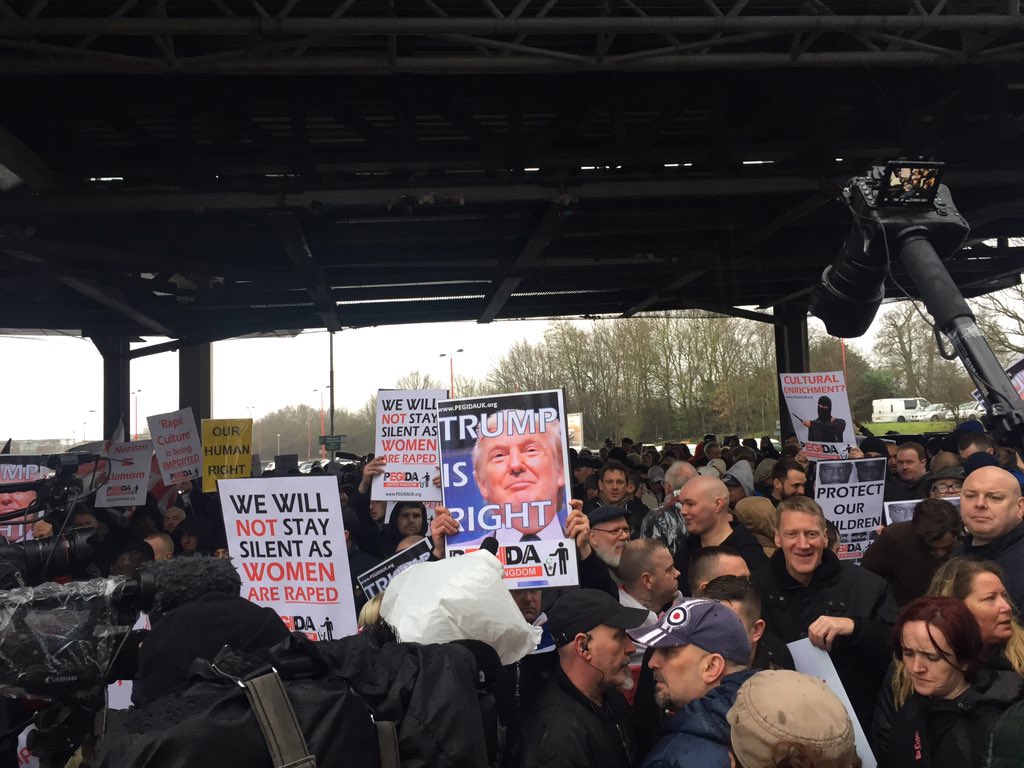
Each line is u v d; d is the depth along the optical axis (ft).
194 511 38.11
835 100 39.63
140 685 6.19
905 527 17.19
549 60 29.76
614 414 196.24
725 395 184.85
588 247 53.88
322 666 6.09
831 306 15.90
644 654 11.80
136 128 37.52
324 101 37.63
